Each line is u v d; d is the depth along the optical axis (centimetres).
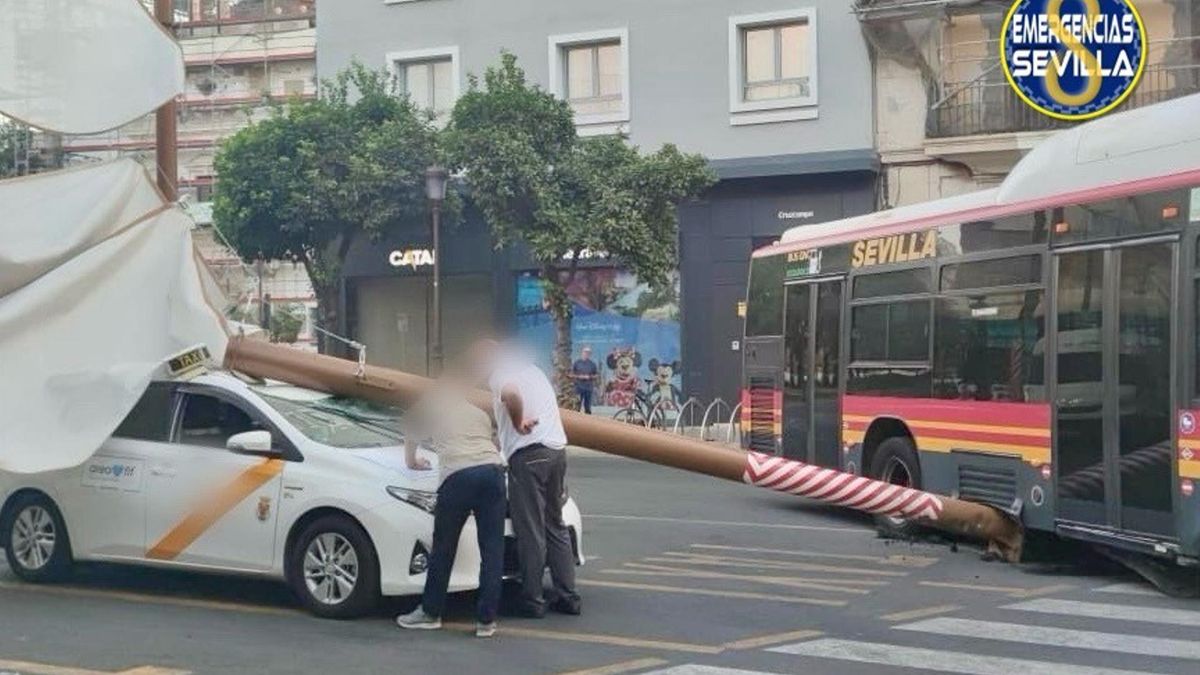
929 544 1304
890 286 1391
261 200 2772
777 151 2767
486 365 898
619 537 1353
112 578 1068
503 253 2969
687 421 2820
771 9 2769
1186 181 977
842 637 869
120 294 1009
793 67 2775
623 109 2900
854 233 1476
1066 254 1107
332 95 2867
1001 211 1203
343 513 903
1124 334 1030
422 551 888
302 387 1002
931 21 2609
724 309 2811
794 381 1596
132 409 991
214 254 2864
